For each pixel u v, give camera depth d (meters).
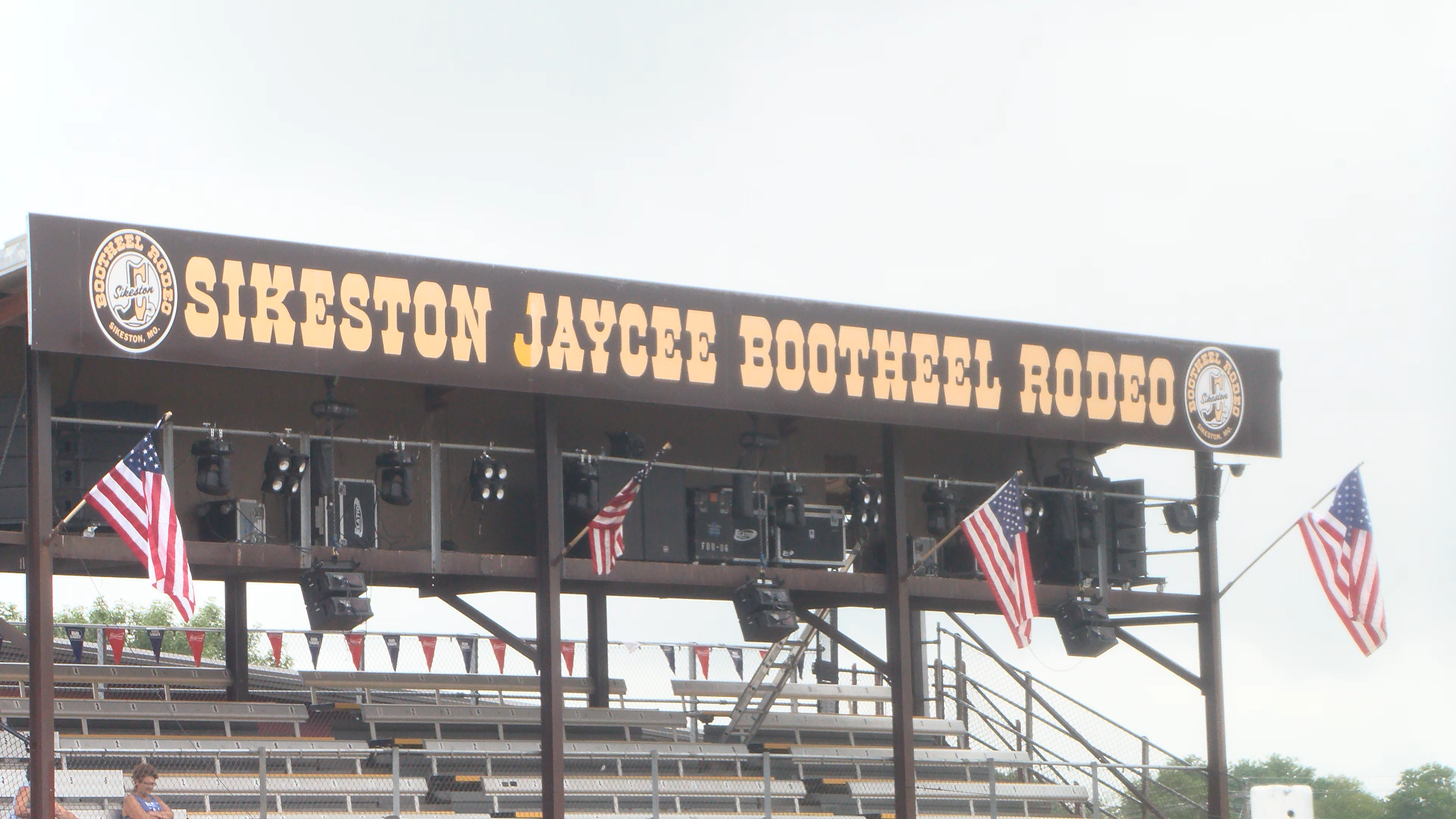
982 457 31.72
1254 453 29.14
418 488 26.91
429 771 26.94
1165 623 29.98
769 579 26.09
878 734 32.19
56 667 25.45
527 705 29.22
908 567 27.84
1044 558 30.69
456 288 22.55
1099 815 27.67
